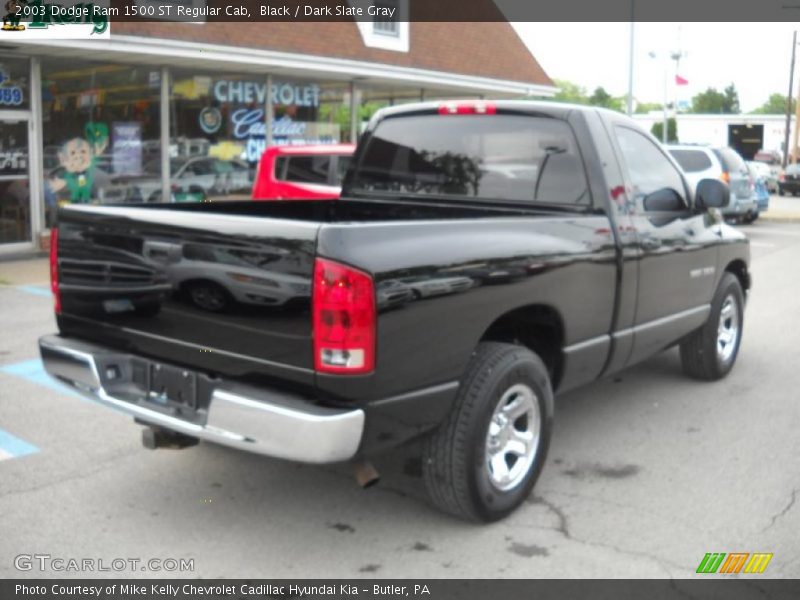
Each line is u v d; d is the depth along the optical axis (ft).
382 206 17.99
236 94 52.24
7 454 16.39
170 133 49.21
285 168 39.83
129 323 12.99
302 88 56.13
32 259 42.78
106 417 18.60
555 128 15.94
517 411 13.62
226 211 16.62
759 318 30.30
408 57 59.77
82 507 14.11
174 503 14.30
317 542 12.98
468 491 12.80
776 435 17.80
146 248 12.55
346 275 10.75
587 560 12.43
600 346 15.60
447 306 12.05
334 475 15.49
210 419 11.67
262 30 49.39
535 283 13.62
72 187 45.29
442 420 12.42
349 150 38.55
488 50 68.23
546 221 14.28
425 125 17.51
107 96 46.16
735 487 15.11
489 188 16.72
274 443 11.10
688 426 18.34
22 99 42.88
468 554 12.60
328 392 11.00
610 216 15.61
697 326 19.80
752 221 69.97
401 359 11.47
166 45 43.37
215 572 12.08
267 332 11.32
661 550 12.74
